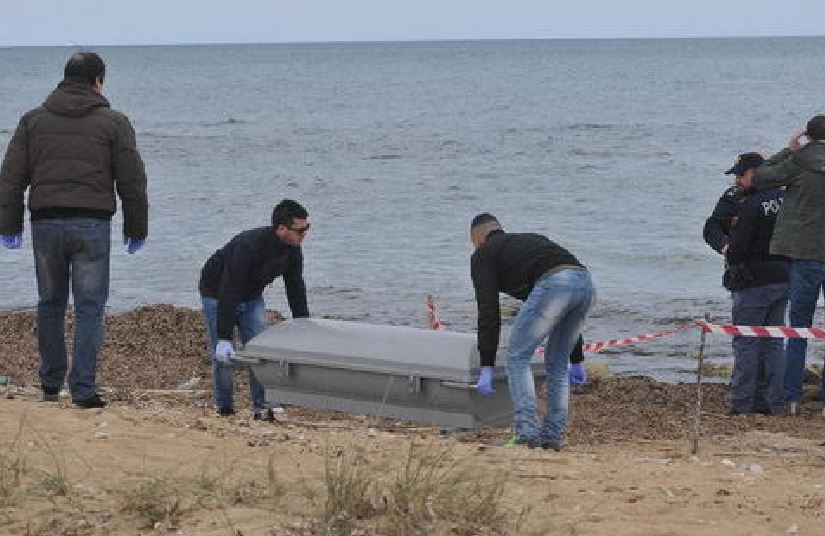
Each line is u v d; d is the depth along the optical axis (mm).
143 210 14258
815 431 17688
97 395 14539
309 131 115812
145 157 90375
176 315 26062
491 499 9820
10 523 9359
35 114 14062
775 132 107062
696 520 10289
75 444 11805
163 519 9500
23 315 26375
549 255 13586
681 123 119625
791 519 10516
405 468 10836
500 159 86312
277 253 15211
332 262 43656
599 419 18625
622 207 59719
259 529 9242
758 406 19406
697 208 59125
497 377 13859
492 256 13656
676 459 13875
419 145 98938
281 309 34094
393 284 39219
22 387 19172
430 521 9500
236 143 102625
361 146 98812
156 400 18766
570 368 14766
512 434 15305
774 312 19000
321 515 9562
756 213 18531
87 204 14008
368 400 14344
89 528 9297
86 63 14180
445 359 13742
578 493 10922
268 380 14945
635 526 9953
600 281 40219
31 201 14086
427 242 48469
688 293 37938
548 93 184000
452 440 12945
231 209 58906
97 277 14234
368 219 55719
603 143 98562
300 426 14781
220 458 11461
